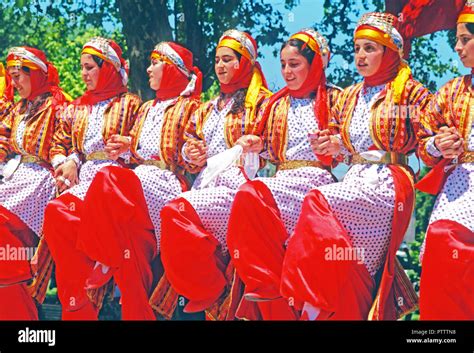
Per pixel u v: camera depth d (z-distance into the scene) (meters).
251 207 5.20
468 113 4.88
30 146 6.48
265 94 5.70
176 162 6.00
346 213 4.99
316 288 4.90
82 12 6.98
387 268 4.96
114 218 5.76
